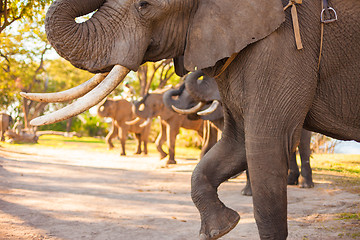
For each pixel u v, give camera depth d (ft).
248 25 9.20
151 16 9.59
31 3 27.99
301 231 13.93
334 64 9.76
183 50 10.12
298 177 25.48
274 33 9.32
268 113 9.34
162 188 25.61
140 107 45.80
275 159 9.38
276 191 9.40
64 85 131.13
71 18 9.43
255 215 9.57
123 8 9.62
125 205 19.60
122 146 57.41
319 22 9.63
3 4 27.43
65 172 31.89
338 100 9.97
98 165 39.73
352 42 9.71
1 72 86.12
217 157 11.15
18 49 84.89
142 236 13.94
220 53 9.27
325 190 22.76
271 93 9.32
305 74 9.48
